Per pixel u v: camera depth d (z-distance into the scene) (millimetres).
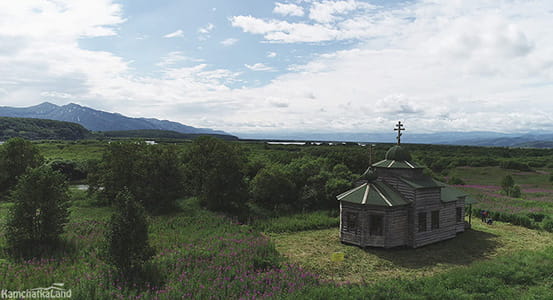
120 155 34125
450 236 26578
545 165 87875
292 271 17281
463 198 28891
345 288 15508
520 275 16938
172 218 28891
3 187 41500
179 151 50312
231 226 26969
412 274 18984
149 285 14578
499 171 79375
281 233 27328
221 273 16422
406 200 24094
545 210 36719
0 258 17391
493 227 30875
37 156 45156
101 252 15984
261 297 13945
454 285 16047
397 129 27312
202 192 35219
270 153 67500
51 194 19438
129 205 15883
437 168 82688
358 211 23797
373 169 25672
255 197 36469
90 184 35719
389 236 23016
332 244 24328
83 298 12953
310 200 36375
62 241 20094
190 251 19078
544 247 24484
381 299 14445
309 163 40906
